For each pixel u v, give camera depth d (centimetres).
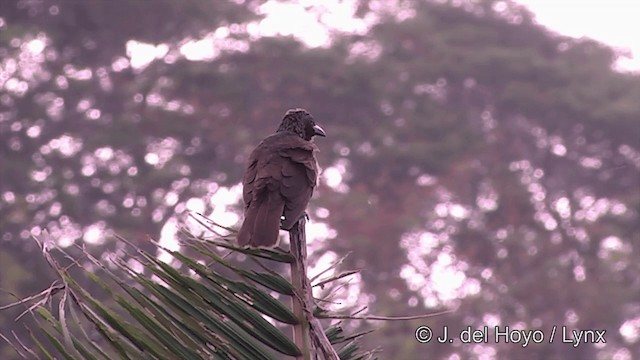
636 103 3538
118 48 3438
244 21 3431
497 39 3753
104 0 3356
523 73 3581
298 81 3359
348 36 3619
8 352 2489
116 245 2878
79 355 396
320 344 434
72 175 3194
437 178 3412
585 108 3522
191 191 3166
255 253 466
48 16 3397
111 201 3161
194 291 430
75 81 3334
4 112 3306
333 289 495
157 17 3409
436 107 3503
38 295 421
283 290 445
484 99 3606
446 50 3553
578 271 3403
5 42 3300
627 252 3466
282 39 3369
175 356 416
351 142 3350
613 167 3609
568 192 3581
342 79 3384
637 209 3491
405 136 3447
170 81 3297
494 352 3170
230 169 3234
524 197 3425
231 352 423
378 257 3144
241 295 438
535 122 3597
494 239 3378
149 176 3139
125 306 417
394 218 3228
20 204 3044
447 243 3309
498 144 3538
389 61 3472
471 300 3183
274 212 599
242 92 3303
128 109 3316
